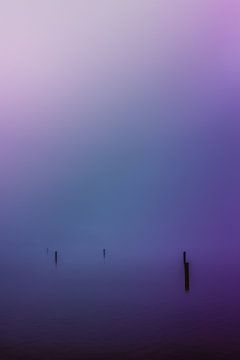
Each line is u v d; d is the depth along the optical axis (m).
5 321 32.12
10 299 44.94
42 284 61.00
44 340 25.70
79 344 24.69
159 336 26.47
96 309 37.84
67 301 43.16
